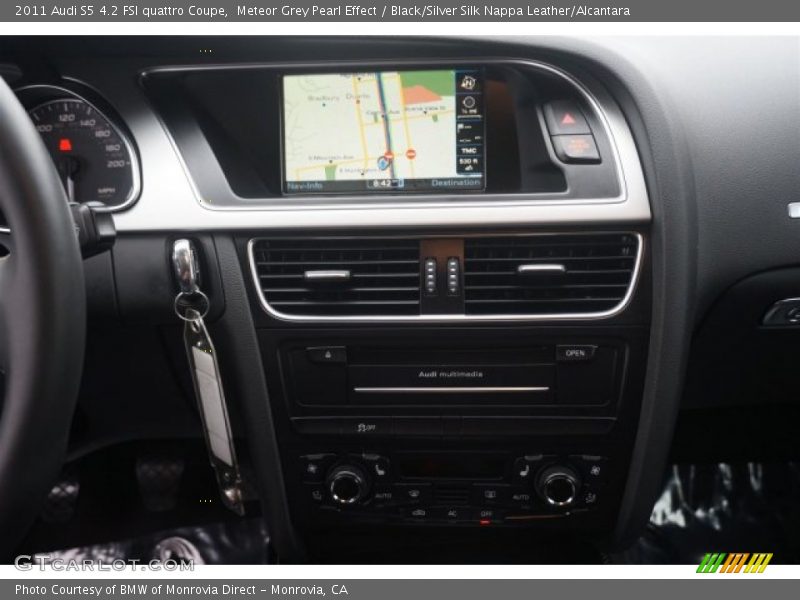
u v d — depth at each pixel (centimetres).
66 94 121
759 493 169
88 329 130
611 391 125
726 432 163
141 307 124
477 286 120
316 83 122
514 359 125
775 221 122
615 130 118
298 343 125
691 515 169
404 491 135
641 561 162
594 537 145
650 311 120
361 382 127
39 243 80
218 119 126
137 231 120
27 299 81
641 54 119
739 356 135
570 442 130
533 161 122
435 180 123
